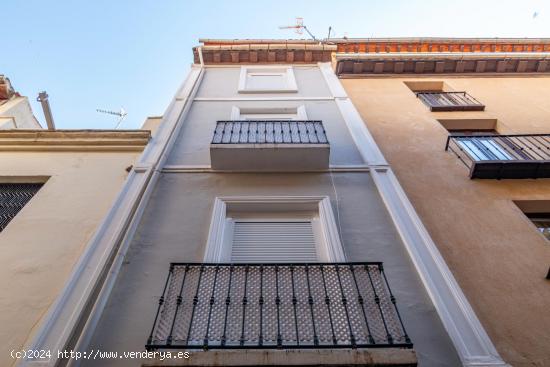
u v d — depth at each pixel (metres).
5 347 3.38
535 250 4.69
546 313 3.88
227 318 3.32
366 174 6.00
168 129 7.31
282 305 3.47
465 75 11.22
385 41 13.21
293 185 5.74
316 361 2.83
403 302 3.81
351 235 4.70
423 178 6.16
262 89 9.70
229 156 5.92
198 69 11.33
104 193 5.55
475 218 5.25
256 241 4.80
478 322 3.59
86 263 4.07
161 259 4.29
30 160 6.47
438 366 3.24
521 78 10.95
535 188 5.95
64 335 3.26
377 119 8.39
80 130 7.06
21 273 4.18
